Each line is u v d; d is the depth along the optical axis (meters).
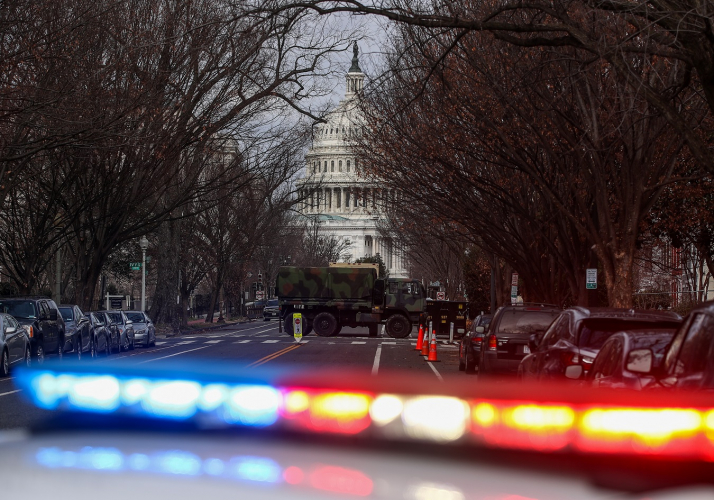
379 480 2.46
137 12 48.44
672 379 8.90
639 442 2.81
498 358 28.50
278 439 2.82
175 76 51.28
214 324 106.88
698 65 20.02
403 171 48.81
